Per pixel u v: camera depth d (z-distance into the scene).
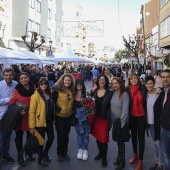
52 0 39.88
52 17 40.06
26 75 5.17
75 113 5.45
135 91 5.13
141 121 5.10
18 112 4.89
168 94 3.95
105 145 5.28
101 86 5.36
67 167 5.17
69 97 5.41
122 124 4.99
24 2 30.14
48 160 5.48
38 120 5.07
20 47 29.14
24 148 5.13
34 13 32.94
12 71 5.25
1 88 5.18
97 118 5.35
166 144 4.00
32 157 5.56
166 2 24.77
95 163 5.41
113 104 5.12
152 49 38.53
